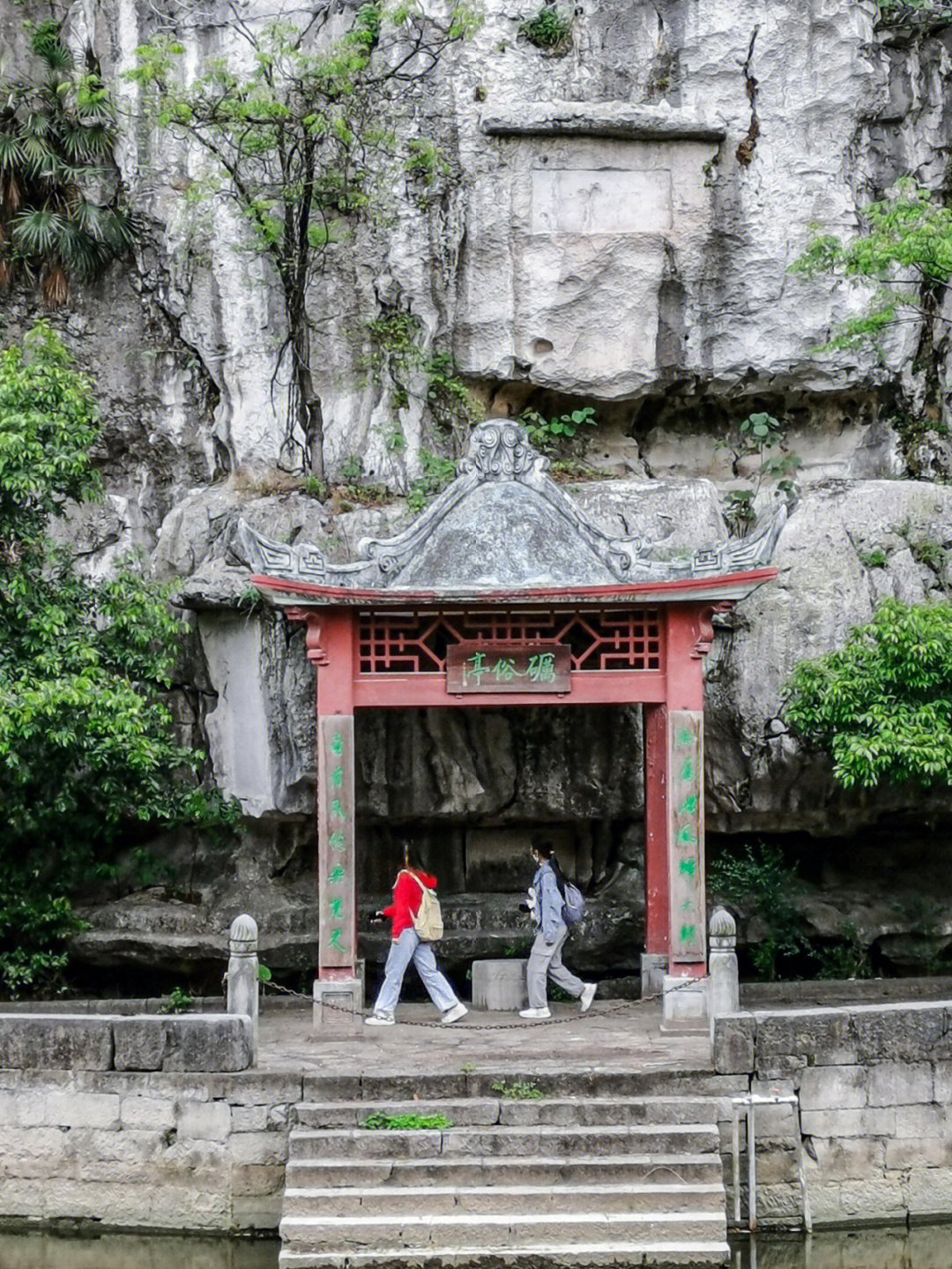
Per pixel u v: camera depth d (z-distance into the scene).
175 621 16.16
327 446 18.02
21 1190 12.55
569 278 17.84
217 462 18.50
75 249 18.06
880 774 16.27
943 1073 12.78
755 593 16.94
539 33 17.89
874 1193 12.53
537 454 14.91
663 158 17.97
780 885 17.61
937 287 18.70
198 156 17.98
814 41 18.02
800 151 18.02
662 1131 11.77
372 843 17.67
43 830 16.61
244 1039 12.45
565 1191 11.34
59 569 16.61
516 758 17.25
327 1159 11.65
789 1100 12.30
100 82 17.95
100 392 18.55
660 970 15.67
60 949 16.89
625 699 14.57
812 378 18.30
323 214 17.78
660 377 18.14
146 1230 12.32
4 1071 12.68
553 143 17.81
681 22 17.97
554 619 14.82
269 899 17.33
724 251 18.02
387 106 17.72
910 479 18.48
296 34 17.78
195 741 17.66
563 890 15.41
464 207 17.81
